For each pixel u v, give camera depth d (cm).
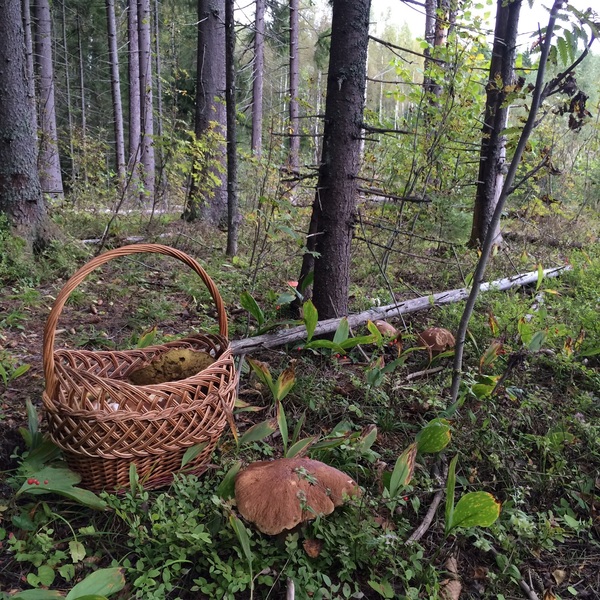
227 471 234
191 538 191
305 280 392
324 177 385
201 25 815
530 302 485
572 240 797
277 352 366
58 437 207
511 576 200
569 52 213
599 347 367
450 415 269
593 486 255
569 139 916
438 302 476
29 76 837
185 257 244
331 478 208
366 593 191
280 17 1781
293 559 190
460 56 562
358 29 357
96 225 719
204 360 242
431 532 223
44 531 203
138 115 1588
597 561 218
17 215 553
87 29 2228
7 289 477
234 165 613
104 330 405
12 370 314
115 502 201
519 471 255
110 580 168
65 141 1192
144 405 210
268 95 1827
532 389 333
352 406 290
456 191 710
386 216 624
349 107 368
